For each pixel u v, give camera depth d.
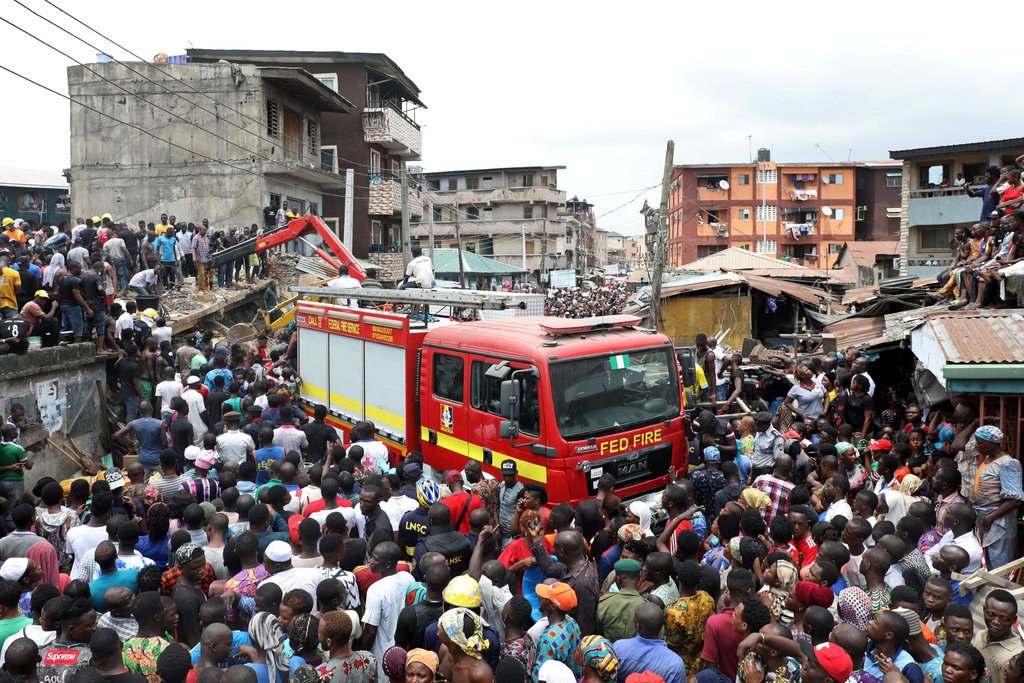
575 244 87.81
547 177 75.12
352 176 29.80
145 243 21.33
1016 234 10.69
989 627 5.02
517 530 7.80
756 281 22.53
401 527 7.62
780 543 6.32
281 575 6.08
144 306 19.33
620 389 9.43
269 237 22.77
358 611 6.35
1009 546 7.38
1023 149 33.03
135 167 30.20
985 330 8.50
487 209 74.25
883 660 4.77
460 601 5.14
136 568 6.45
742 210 64.06
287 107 32.47
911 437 9.46
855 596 5.33
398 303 12.61
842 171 63.72
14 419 11.83
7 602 5.57
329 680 4.82
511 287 59.97
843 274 37.94
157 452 11.73
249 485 8.89
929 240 35.78
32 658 4.82
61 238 20.22
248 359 16.38
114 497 8.49
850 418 11.63
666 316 22.55
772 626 4.60
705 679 5.06
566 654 5.24
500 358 9.54
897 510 7.57
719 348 15.18
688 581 5.48
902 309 15.82
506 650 5.25
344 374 13.15
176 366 16.72
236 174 29.80
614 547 6.94
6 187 44.75
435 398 10.79
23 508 7.21
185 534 6.84
